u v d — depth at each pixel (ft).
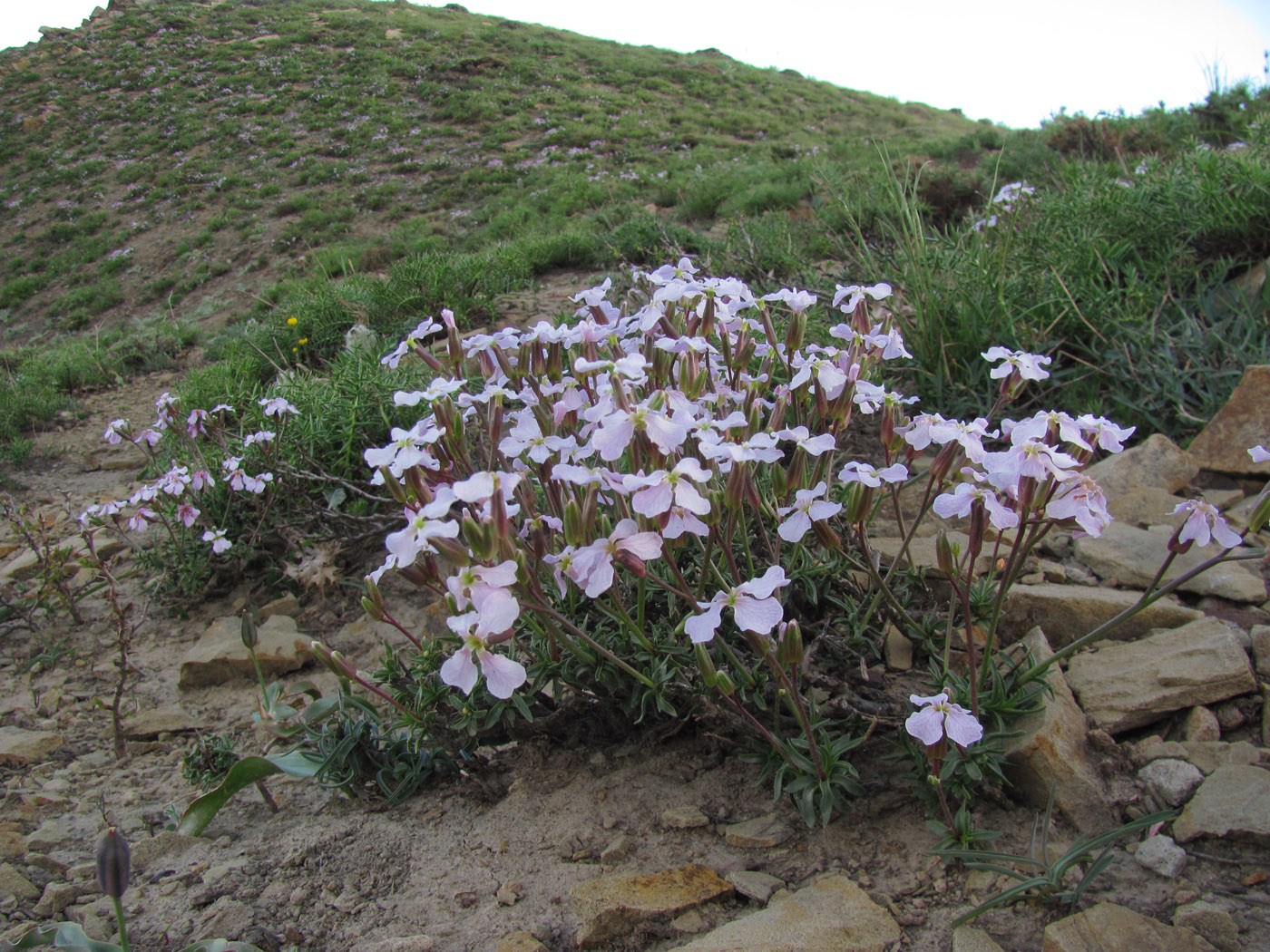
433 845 7.22
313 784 8.50
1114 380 13.33
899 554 7.45
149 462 17.26
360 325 22.20
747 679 6.89
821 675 7.55
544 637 7.45
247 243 63.72
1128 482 11.18
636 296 16.56
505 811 7.54
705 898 6.17
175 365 30.83
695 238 26.45
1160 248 16.22
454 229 56.59
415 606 11.94
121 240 70.90
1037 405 13.28
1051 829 6.40
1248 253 15.44
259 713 9.62
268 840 7.59
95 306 57.77
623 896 6.17
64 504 17.74
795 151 65.05
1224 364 12.78
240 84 108.99
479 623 5.03
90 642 12.32
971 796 6.65
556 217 47.32
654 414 5.76
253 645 8.59
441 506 5.19
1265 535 9.59
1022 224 18.04
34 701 10.69
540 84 108.17
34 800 8.50
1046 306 14.17
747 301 7.73
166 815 8.19
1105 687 7.61
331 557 12.83
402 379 16.01
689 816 7.04
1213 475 11.26
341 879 6.90
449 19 147.84
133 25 133.28
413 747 7.76
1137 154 31.86
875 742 7.25
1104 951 5.22
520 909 6.35
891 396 7.02
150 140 94.38
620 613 6.82
